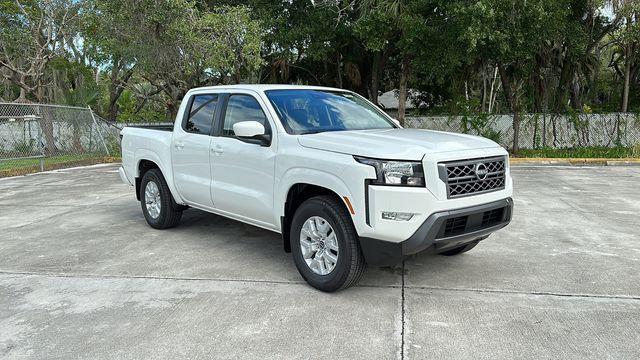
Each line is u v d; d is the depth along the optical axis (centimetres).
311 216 453
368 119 557
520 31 1491
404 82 1917
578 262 533
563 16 1586
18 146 1574
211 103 593
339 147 430
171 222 679
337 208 431
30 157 1455
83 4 1997
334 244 440
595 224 709
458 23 1482
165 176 651
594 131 2045
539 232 664
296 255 470
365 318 396
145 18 1659
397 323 386
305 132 492
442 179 403
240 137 504
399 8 1616
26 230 704
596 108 2600
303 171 451
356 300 433
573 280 477
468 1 1477
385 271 509
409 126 2108
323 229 450
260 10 1906
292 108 516
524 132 2036
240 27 1662
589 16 1947
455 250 543
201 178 591
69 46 2489
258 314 405
